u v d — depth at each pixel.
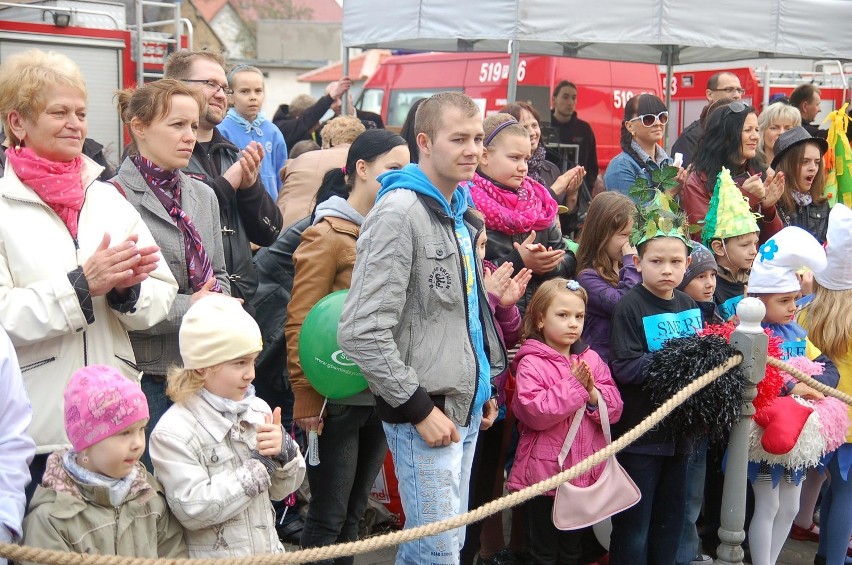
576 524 4.12
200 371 3.10
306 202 5.72
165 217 3.66
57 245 3.10
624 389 4.40
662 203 4.48
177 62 5.05
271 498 3.18
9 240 3.04
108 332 3.19
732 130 5.99
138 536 2.86
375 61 17.75
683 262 4.39
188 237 3.72
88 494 2.79
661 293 4.43
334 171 4.71
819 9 7.57
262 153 4.54
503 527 5.29
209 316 3.09
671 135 12.30
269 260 4.90
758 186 5.80
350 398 3.91
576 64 11.10
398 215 3.32
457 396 3.40
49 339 3.05
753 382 4.11
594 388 4.21
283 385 4.99
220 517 2.98
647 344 4.36
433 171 3.44
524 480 4.26
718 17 7.24
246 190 4.56
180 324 3.51
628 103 6.72
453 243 3.44
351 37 8.12
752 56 9.42
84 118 3.19
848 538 4.87
